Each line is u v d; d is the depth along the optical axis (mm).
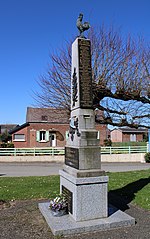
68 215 5797
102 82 11789
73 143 6059
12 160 22625
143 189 8828
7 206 7059
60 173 6469
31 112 35500
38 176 13141
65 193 6141
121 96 11648
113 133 49938
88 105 5965
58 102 15422
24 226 5488
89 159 5656
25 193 8484
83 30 6359
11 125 58750
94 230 5191
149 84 12109
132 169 17453
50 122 35125
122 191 8719
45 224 5559
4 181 11062
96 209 5551
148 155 22750
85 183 5449
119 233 5102
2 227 5461
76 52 6207
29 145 34344
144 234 5039
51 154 23656
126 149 24047
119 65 12828
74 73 6332
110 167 19000
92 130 5797
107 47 13828
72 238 4887
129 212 6477
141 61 13008
